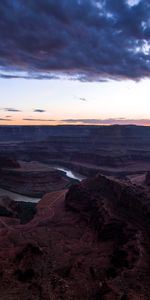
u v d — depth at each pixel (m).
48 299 32.00
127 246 44.81
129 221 55.19
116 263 42.41
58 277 36.72
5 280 35.09
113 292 31.97
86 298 33.50
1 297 31.81
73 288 35.06
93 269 40.28
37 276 36.34
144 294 31.56
